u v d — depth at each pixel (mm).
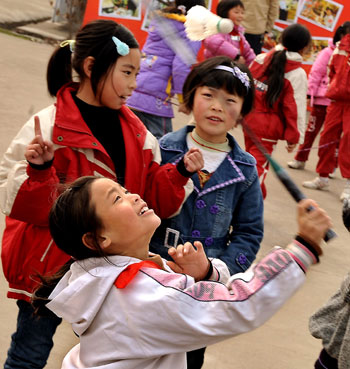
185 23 2111
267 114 4793
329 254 4461
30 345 2289
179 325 1533
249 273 1564
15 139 2262
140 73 4520
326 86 6180
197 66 2516
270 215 4992
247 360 3100
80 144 2230
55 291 1725
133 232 1636
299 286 1516
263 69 4754
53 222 1689
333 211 5395
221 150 2559
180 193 2352
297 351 3244
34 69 7344
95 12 7633
